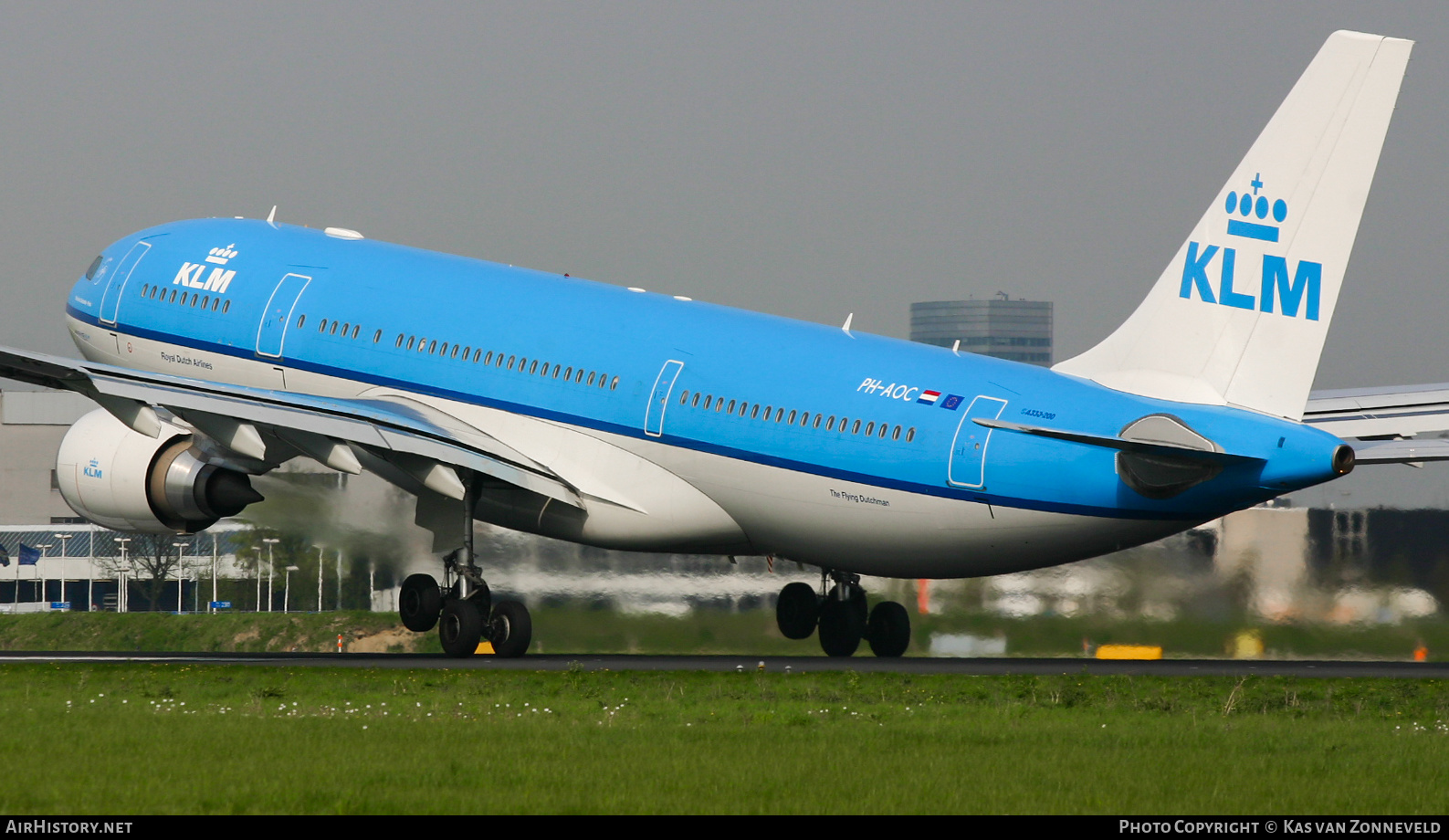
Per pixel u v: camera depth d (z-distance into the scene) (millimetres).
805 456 82688
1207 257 74625
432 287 99688
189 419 88000
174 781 42406
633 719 57344
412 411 95625
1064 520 75750
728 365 87062
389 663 84000
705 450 86375
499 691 67062
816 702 63719
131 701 62344
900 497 79875
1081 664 85625
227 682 69125
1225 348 73625
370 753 47406
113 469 91625
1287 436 69938
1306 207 71312
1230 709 62094
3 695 64812
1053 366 81812
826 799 40500
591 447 90688
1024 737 52562
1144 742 51500
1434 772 45594
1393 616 97500
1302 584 98562
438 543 90438
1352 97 70375
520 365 93750
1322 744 51406
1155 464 72000
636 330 91688
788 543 87688
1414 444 77375
